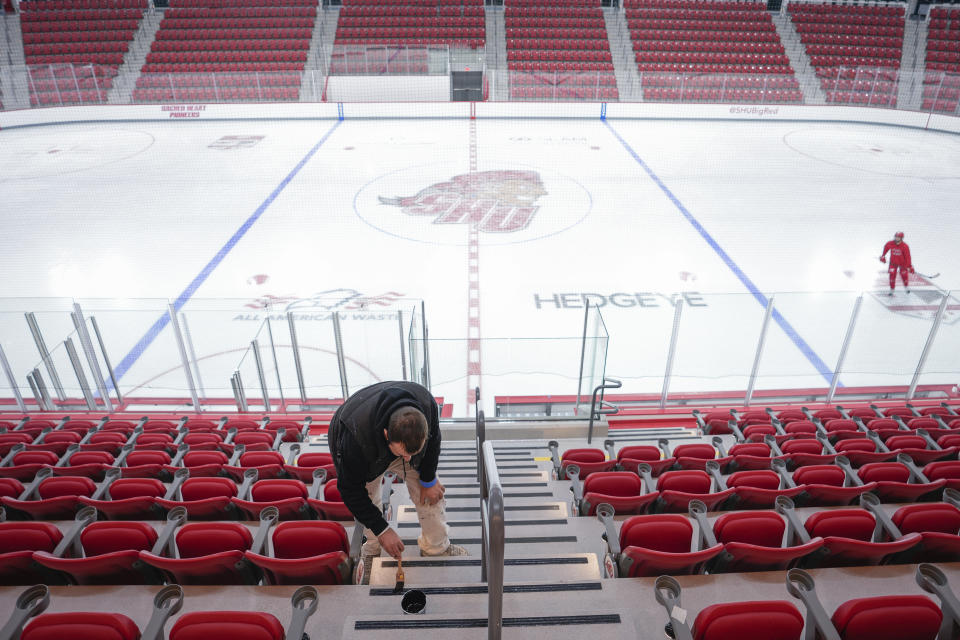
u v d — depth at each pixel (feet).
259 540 10.61
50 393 25.26
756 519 11.04
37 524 11.21
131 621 7.95
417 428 7.80
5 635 7.89
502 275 39.70
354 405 8.37
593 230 46.83
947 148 70.54
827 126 81.15
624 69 89.81
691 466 16.48
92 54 87.86
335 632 9.25
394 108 82.64
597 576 10.83
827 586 10.39
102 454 17.38
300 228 47.11
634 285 38.55
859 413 22.17
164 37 90.68
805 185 57.26
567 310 35.50
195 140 71.87
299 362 24.84
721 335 25.30
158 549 10.53
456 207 51.29
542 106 83.30
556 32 92.63
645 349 25.43
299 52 88.58
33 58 87.15
